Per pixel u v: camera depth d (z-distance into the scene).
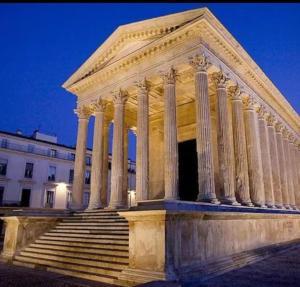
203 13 17.23
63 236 16.41
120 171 20.48
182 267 10.06
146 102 20.02
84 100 24.84
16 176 40.72
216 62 18.52
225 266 12.22
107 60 23.83
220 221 13.28
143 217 10.30
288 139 31.08
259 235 17.30
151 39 20.58
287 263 14.17
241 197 18.67
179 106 27.39
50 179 44.22
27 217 16.98
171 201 10.23
